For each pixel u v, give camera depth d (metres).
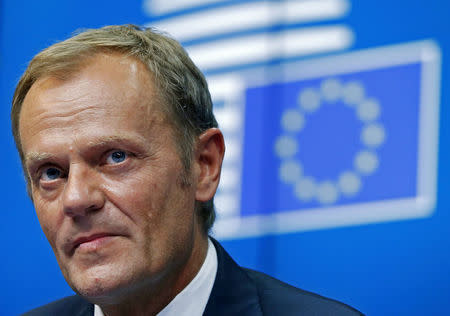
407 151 5.15
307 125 5.51
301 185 5.46
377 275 5.15
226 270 2.88
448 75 5.12
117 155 2.39
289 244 5.45
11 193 6.50
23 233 6.41
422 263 5.02
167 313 2.69
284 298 2.83
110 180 2.37
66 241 2.37
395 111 5.23
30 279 6.33
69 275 2.42
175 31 6.07
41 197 2.46
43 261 6.32
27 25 6.63
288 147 5.55
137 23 6.22
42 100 2.44
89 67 2.45
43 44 6.55
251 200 5.59
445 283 4.95
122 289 2.36
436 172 5.05
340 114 5.41
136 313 2.72
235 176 5.66
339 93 5.43
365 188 5.25
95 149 2.35
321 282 5.31
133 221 2.38
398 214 5.14
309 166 5.46
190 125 2.66
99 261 2.34
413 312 5.03
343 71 5.44
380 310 5.12
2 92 6.64
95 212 2.34
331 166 5.38
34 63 2.56
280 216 5.51
